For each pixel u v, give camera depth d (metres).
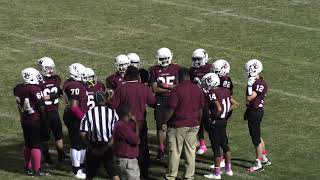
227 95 28.56
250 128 29.83
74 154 28.39
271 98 38.72
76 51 47.19
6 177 28.33
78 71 28.88
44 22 53.22
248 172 29.69
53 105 30.38
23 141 33.34
